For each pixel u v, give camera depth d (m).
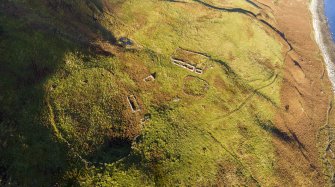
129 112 34.50
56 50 34.06
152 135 33.44
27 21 34.44
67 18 38.38
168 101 37.09
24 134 26.80
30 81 30.56
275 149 37.03
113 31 41.59
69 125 29.66
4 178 23.55
